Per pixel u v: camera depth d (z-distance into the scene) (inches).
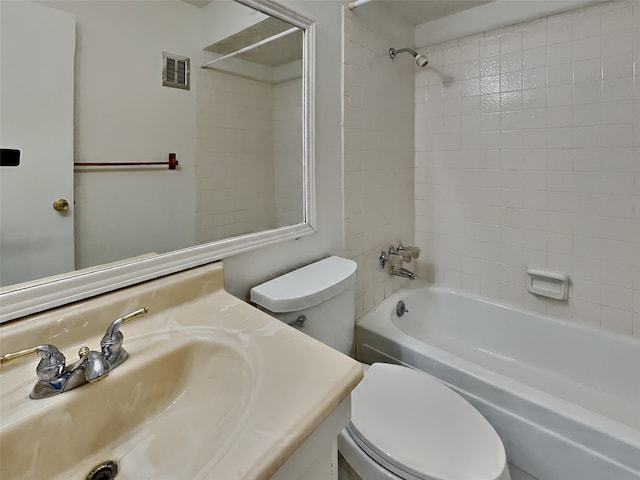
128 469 22.1
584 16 59.2
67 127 32.7
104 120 35.2
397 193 76.0
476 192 74.9
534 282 69.3
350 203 61.1
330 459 24.3
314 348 27.4
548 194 66.3
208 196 43.9
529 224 69.1
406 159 79.0
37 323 26.4
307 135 51.7
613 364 60.5
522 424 44.6
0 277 28.2
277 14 45.8
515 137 68.6
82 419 22.7
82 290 29.3
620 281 60.8
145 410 25.9
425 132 80.2
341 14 55.9
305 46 50.1
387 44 68.1
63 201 32.3
